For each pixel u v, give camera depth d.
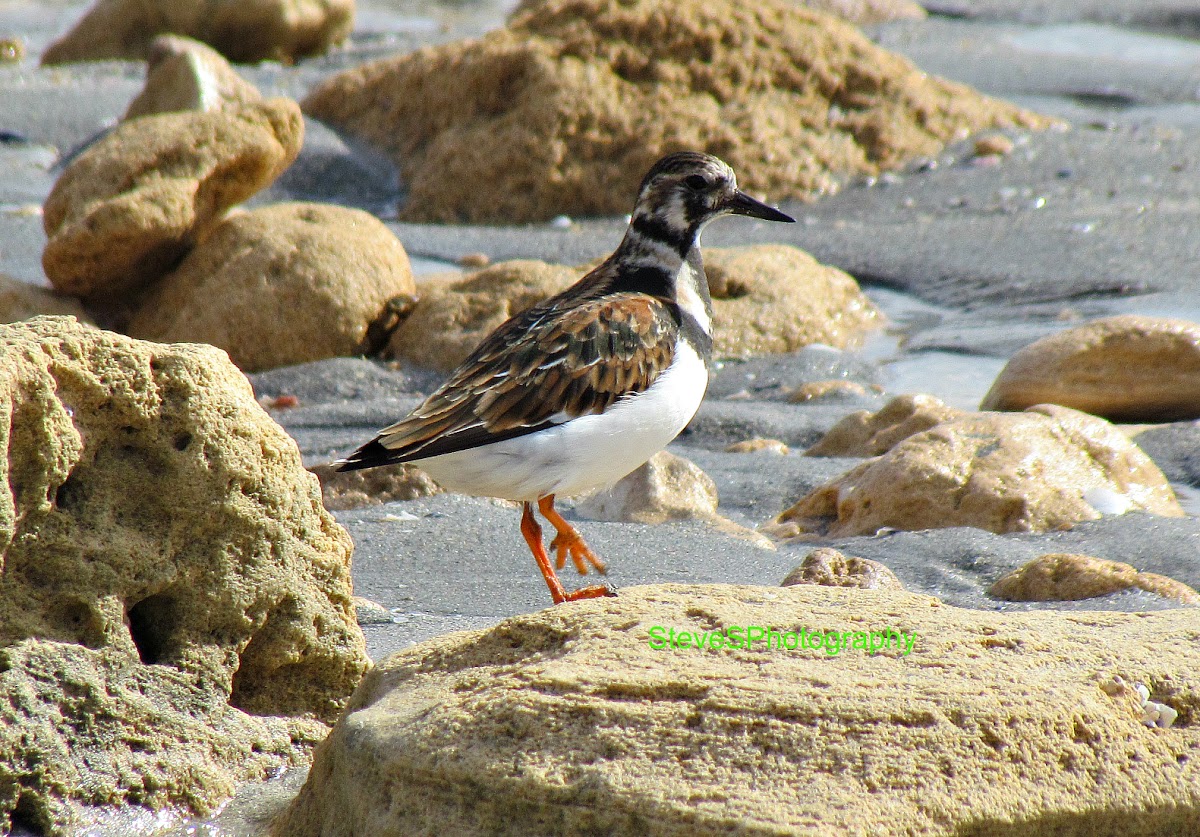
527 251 21.34
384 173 25.27
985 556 10.66
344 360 16.83
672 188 9.80
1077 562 9.98
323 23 34.91
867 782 5.40
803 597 6.82
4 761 6.49
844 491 12.05
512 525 11.95
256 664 7.46
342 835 5.92
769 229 22.03
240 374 7.51
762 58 24.94
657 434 9.12
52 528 6.85
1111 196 22.14
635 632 6.21
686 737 5.54
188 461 7.08
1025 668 6.05
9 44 36.09
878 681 5.79
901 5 40.12
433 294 17.52
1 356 6.58
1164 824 5.63
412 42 37.22
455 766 5.57
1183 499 12.24
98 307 17.50
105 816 6.64
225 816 6.81
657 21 24.80
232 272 17.11
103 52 33.81
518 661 6.31
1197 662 6.20
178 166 17.31
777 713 5.57
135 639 7.22
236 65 33.69
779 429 14.66
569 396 8.70
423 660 6.50
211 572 7.21
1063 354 14.29
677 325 9.38
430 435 8.49
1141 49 35.09
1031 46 35.56
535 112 23.94
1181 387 13.99
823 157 24.17
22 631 6.79
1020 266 19.36
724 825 5.19
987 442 11.90
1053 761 5.61
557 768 5.48
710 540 11.39
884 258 20.28
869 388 15.88
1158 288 17.94
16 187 23.98
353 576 10.65
